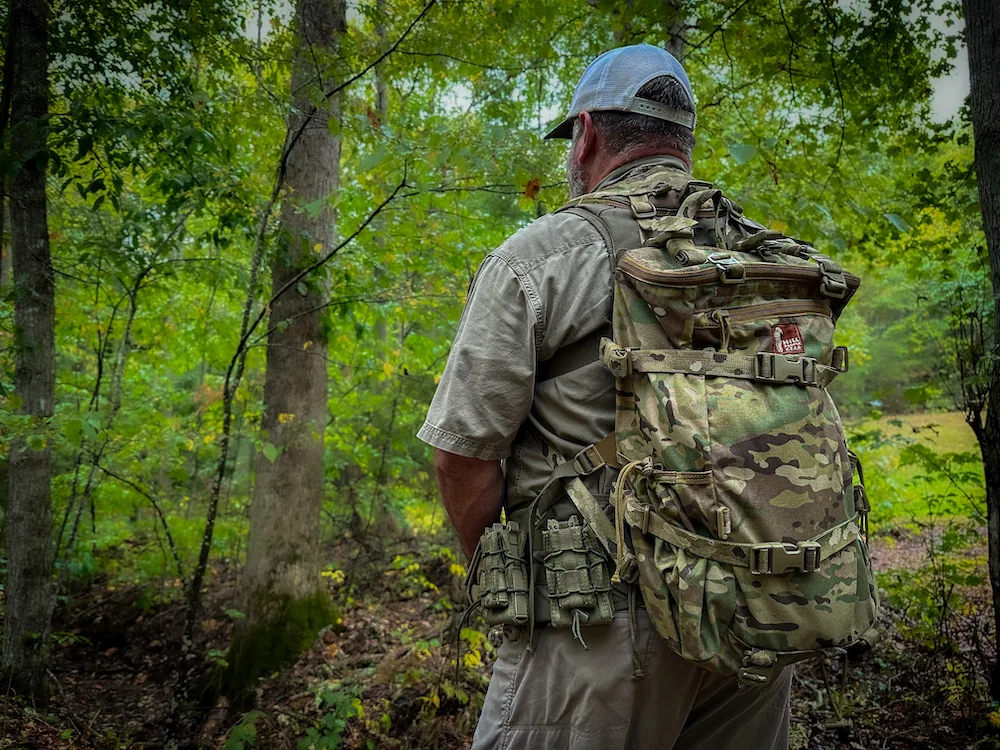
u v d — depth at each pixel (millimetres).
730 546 876
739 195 3020
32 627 3068
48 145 2654
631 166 1163
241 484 6109
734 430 900
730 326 932
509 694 1062
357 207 3195
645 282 947
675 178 1108
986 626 2803
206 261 3744
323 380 4059
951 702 2445
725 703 1124
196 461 5586
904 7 2857
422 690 3033
